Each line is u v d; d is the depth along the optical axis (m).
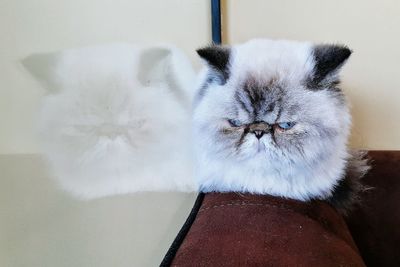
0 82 0.21
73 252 0.25
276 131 0.34
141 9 0.36
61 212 0.25
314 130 0.34
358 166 0.42
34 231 0.23
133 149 0.32
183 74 0.39
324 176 0.36
